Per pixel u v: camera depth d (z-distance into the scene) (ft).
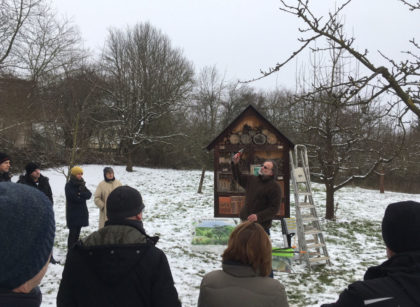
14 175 51.55
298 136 42.98
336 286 19.60
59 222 31.63
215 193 28.55
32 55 62.44
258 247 6.63
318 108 36.04
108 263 6.00
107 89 79.61
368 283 4.84
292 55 11.77
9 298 3.30
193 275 20.15
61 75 58.08
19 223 3.35
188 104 98.43
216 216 28.35
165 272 6.42
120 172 76.89
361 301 4.70
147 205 43.78
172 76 92.94
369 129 32.94
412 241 4.97
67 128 33.63
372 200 53.16
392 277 4.79
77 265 6.14
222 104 129.80
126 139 80.53
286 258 21.61
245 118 28.19
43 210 3.59
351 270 22.49
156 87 90.02
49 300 15.38
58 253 22.38
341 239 30.60
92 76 60.75
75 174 20.27
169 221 35.04
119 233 6.35
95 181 64.34
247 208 17.52
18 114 48.55
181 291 17.66
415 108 10.43
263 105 122.62
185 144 95.55
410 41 12.18
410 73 10.68
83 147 31.89
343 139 38.60
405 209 5.08
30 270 3.41
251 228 6.91
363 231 33.68
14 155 49.88
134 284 6.04
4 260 3.26
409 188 69.26
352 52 10.98
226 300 6.30
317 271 22.11
